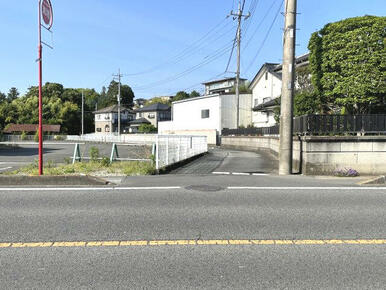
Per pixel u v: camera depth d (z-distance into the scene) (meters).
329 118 9.60
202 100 37.50
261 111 30.17
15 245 3.82
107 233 4.23
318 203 5.88
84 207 5.54
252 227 4.50
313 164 9.43
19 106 66.00
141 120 62.38
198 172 10.69
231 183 7.93
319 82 11.01
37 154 21.11
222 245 3.84
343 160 9.42
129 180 8.35
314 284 2.91
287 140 9.75
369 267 3.27
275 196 6.45
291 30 9.69
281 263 3.35
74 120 68.81
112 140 49.31
